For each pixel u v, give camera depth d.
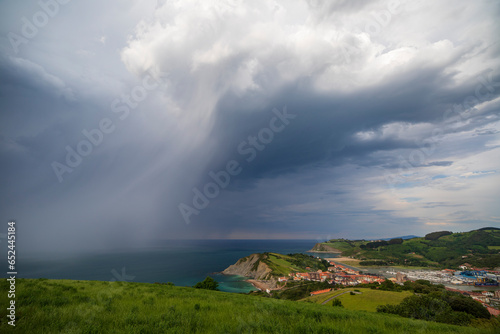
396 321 13.23
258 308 11.98
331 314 12.19
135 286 20.00
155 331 7.00
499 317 10.84
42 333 6.53
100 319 7.99
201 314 9.52
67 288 15.01
